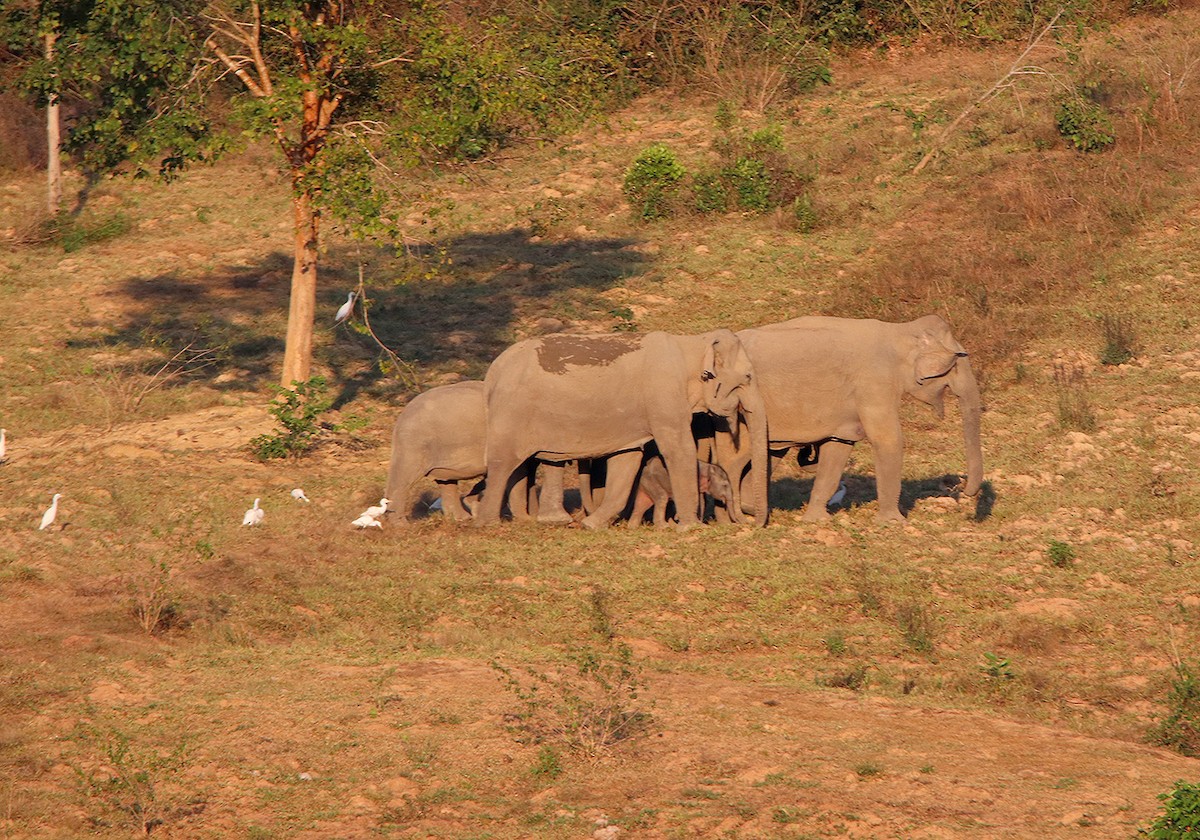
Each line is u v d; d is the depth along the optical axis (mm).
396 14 21656
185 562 14797
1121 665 12922
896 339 16312
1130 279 24469
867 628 13594
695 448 16156
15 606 13398
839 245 28016
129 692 11414
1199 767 10438
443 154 21203
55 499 15938
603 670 11695
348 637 13117
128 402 21766
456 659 12469
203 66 20391
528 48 21406
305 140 20375
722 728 10938
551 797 9680
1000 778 10031
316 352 24469
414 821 9328
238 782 9828
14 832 8992
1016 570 15094
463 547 15438
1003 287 24844
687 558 15156
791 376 16016
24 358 23578
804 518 16734
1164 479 17531
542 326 25156
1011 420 20469
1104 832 8984
